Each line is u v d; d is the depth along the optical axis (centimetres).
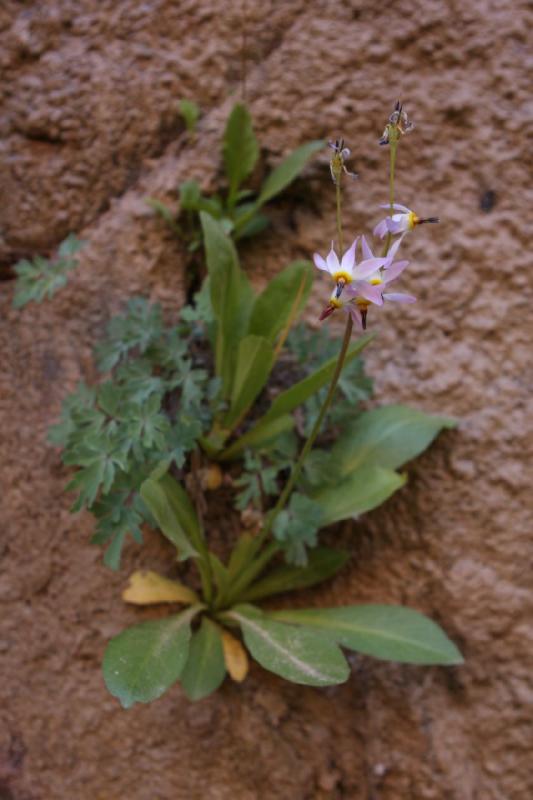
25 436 85
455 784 79
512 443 81
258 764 80
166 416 82
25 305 86
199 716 80
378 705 81
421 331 84
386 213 85
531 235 83
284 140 86
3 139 88
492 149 84
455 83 85
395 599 82
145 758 80
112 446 77
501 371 82
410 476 82
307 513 78
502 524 81
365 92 85
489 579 80
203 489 81
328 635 77
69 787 81
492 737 80
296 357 83
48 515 84
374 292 67
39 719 82
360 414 82
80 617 82
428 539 82
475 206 84
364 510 79
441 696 81
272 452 81
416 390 83
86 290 85
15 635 83
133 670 72
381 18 86
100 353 81
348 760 81
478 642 80
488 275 83
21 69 88
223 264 79
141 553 82
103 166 87
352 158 85
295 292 80
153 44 87
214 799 79
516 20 84
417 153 85
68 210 87
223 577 79
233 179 85
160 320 81
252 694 81
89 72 87
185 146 86
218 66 86
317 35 86
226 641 80
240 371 79
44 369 85
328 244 86
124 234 86
